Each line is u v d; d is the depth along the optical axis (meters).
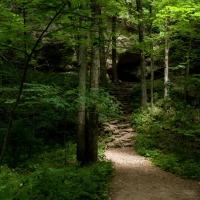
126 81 23.39
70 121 11.91
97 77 8.18
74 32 3.49
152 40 12.91
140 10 12.76
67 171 6.57
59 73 16.73
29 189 4.96
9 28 3.01
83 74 8.14
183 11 8.98
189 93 16.62
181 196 5.80
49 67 17.59
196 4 8.86
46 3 2.74
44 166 7.88
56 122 12.41
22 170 7.91
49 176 5.43
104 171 6.96
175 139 11.12
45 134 12.27
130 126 13.95
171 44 13.48
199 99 15.04
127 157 9.89
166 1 10.27
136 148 11.12
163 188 6.34
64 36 3.34
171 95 15.88
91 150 8.38
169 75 19.73
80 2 2.84
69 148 10.44
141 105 14.67
